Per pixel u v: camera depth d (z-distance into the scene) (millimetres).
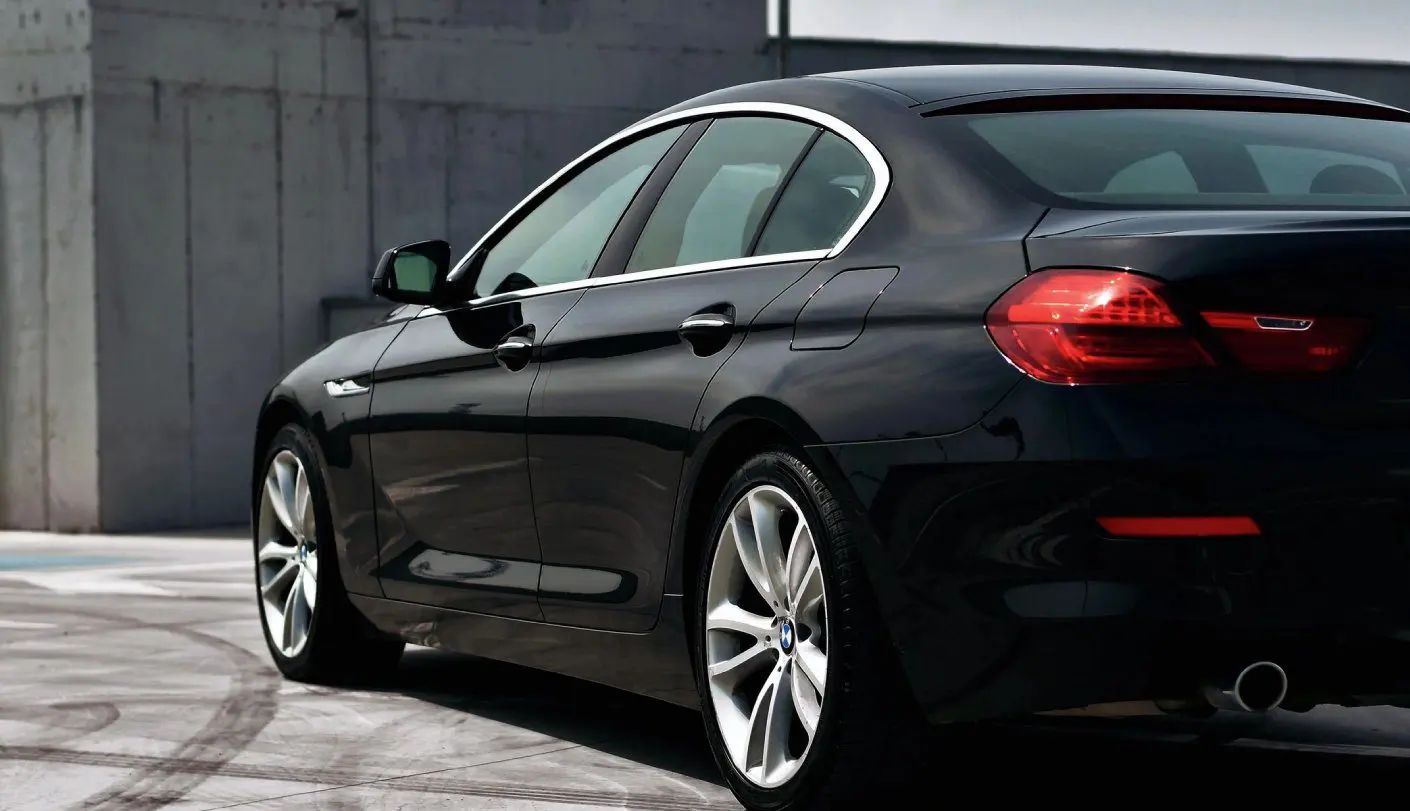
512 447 4676
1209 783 4152
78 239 14945
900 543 3400
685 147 4574
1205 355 3135
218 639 7047
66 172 15000
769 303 3877
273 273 15891
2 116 15328
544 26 17312
